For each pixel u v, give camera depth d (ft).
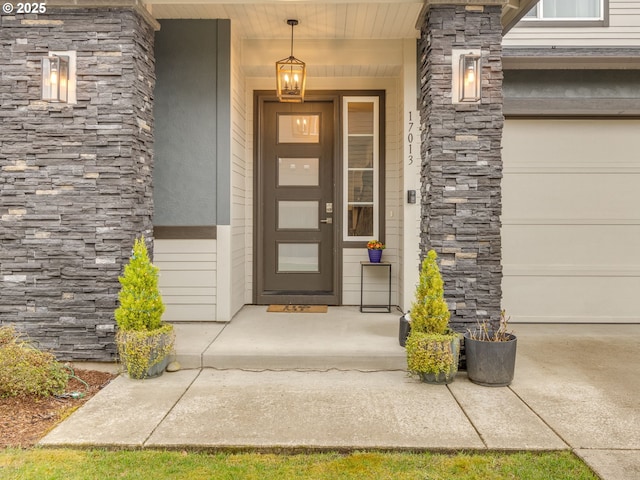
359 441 8.79
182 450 8.59
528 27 18.26
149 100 13.78
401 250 18.04
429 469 8.00
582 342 15.58
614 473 7.80
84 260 12.64
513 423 9.59
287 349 13.03
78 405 10.41
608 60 17.22
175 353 12.73
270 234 19.36
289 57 16.02
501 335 12.23
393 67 17.61
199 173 16.12
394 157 18.89
